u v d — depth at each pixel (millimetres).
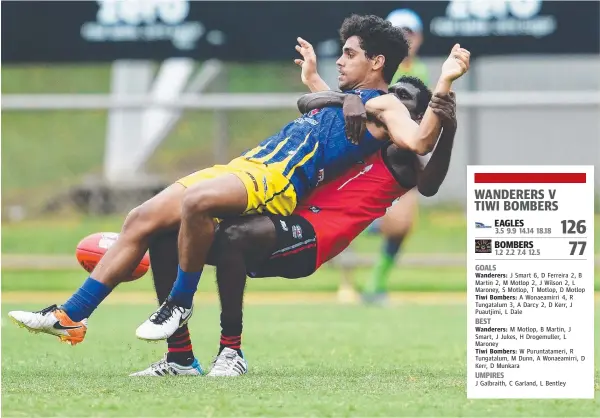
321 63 41188
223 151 42188
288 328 27656
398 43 17672
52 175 60750
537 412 13523
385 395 14695
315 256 16969
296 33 41406
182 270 16219
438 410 13523
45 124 67438
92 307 16484
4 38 41844
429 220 52344
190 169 57656
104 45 41812
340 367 18766
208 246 16125
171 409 13492
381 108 16609
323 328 27625
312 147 16875
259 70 62219
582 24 41344
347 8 41062
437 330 27125
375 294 35875
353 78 17625
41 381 16406
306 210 17062
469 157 43938
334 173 17141
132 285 42250
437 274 46562
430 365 19234
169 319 16312
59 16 41781
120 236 16547
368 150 17094
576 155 53531
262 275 17203
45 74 69875
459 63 15812
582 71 51219
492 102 39156
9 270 45281
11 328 26766
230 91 61969
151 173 57031
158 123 51406
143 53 41750
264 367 18656
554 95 38781
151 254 16891
